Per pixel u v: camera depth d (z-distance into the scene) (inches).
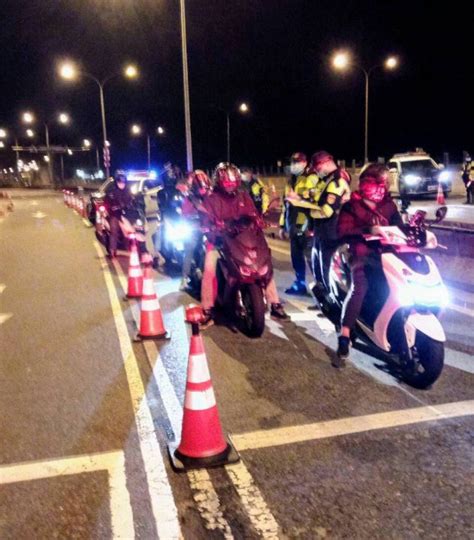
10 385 237.8
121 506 153.5
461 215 766.5
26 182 4207.7
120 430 195.9
